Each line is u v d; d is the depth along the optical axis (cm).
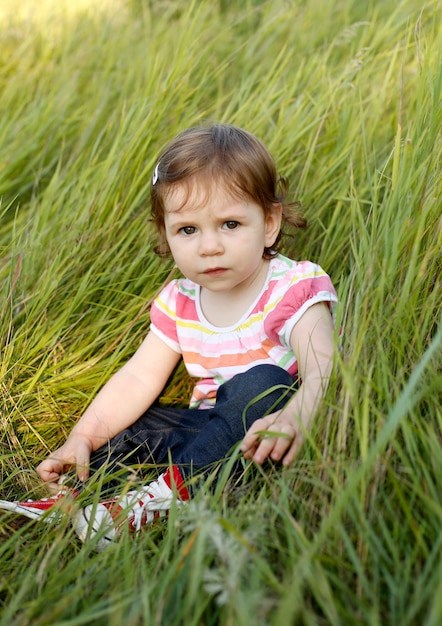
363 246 169
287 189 208
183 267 177
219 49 319
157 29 353
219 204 169
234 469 158
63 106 299
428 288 159
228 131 179
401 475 128
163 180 175
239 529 126
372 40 292
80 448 177
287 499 132
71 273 220
